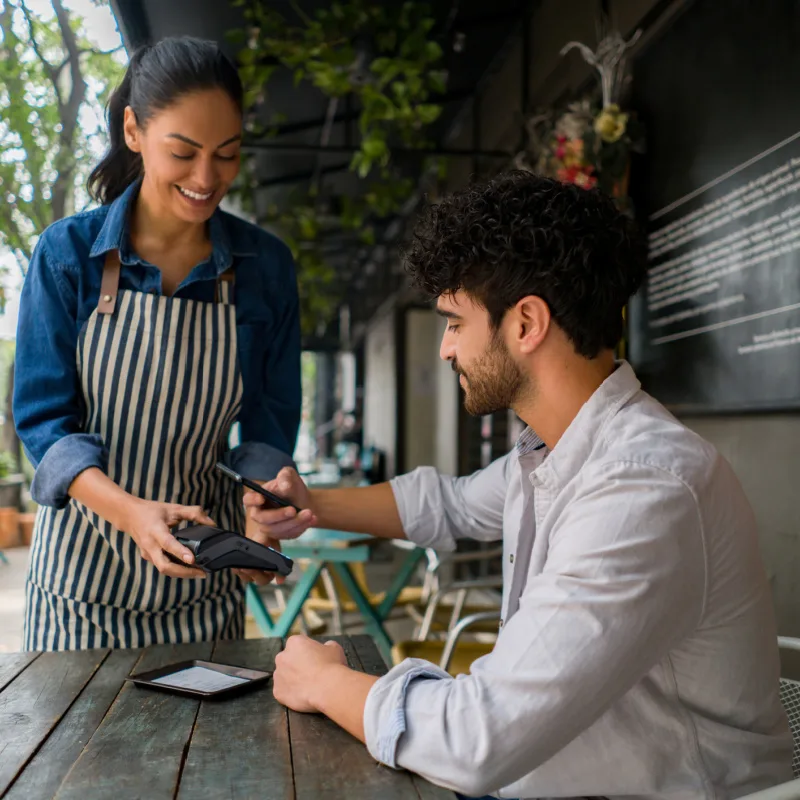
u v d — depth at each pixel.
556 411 1.11
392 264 9.38
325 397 18.72
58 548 1.56
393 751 0.94
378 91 4.11
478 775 0.89
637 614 0.91
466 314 1.10
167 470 1.60
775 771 1.02
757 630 1.02
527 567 1.24
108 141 1.64
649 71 2.98
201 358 1.60
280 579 1.42
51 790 0.89
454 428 6.53
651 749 0.97
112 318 1.56
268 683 1.26
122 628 1.57
